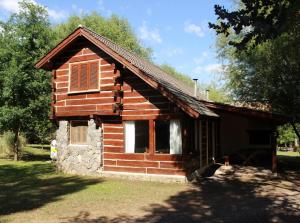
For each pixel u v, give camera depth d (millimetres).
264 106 22531
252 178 15875
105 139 16875
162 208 10539
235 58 23484
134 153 16125
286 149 42250
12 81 21984
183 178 14922
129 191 13117
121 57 15578
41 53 23250
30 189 13555
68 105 17547
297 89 19859
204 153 18531
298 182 14938
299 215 9680
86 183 14891
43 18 24484
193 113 14180
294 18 4387
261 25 4250
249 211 10109
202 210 10273
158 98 15727
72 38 16812
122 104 16453
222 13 4359
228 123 24234
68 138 17844
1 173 17953
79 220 9227
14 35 23312
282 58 20156
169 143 15516
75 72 17422
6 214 9805
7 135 28312
